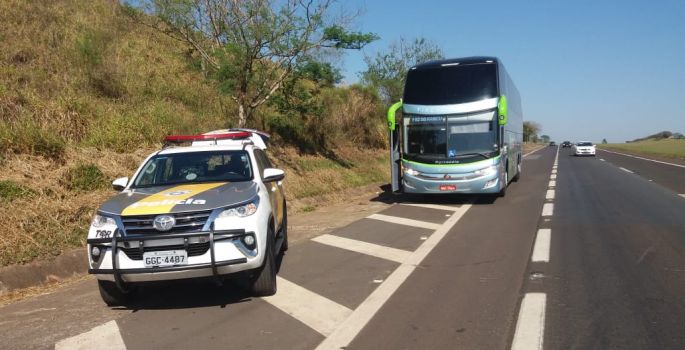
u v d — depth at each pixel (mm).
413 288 6145
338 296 5934
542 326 4742
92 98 13094
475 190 13781
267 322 5133
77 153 10516
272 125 18391
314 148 20172
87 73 13867
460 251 8070
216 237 5188
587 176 22609
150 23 16984
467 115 13859
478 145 13781
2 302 6266
